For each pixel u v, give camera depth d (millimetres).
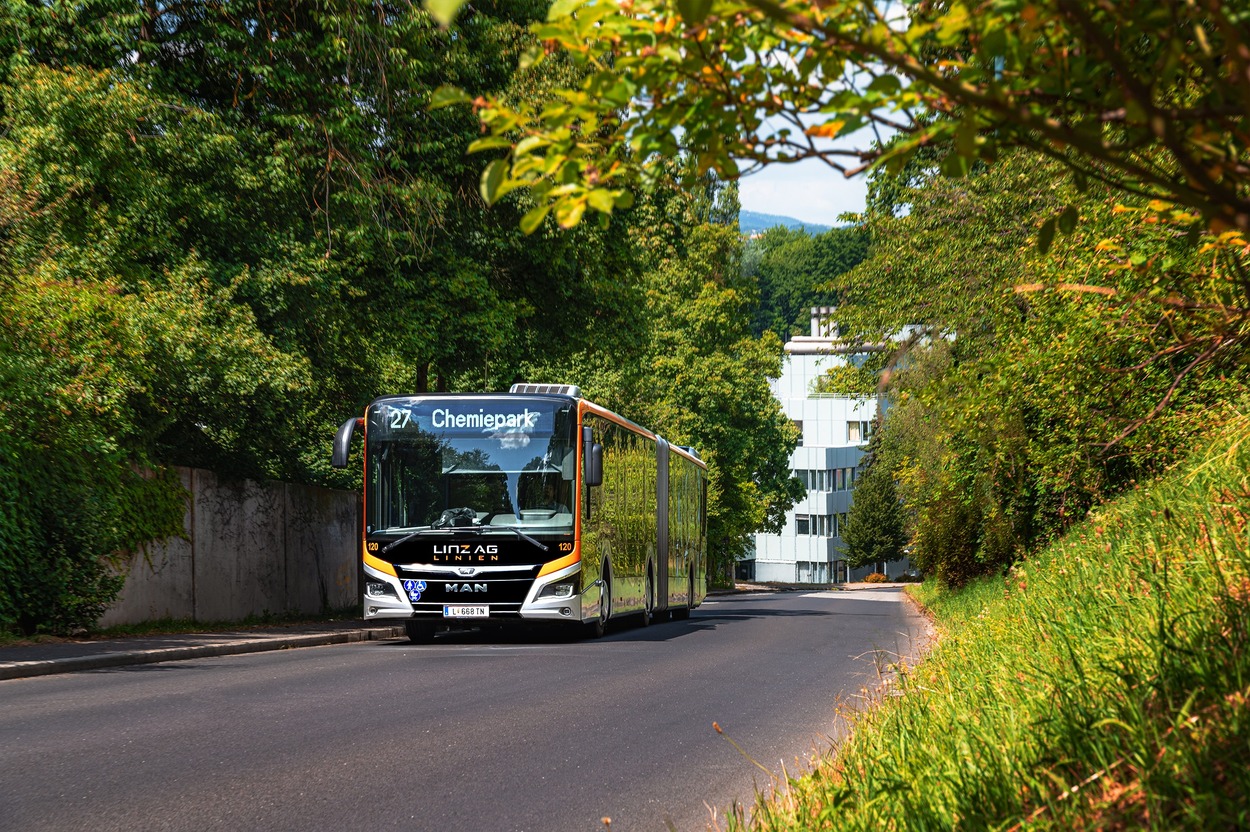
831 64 2801
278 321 24031
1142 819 3650
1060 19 2574
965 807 4309
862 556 109812
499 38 26359
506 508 19719
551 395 20219
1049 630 7340
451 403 20047
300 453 30000
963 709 6516
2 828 6145
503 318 27375
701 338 64125
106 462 18859
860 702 11312
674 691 12516
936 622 23422
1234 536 6684
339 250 25375
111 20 22750
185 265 21219
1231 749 3818
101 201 21469
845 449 116188
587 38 2914
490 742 9078
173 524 21484
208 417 22156
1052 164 15859
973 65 2727
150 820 6363
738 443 64688
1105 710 4727
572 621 19938
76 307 18031
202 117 22453
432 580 19531
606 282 30562
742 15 2742
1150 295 5469
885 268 24125
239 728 9547
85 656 14922
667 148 3059
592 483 19688
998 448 13742
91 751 8391
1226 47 2195
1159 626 4934
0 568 16625
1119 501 12750
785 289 115375
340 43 23766
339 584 29516
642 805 6945
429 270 27594
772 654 17531
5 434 16641
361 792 7191
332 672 14312
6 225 18984
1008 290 11773
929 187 22562
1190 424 11477
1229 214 2391
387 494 19828
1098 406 11906
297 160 24094
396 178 26484
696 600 33781
